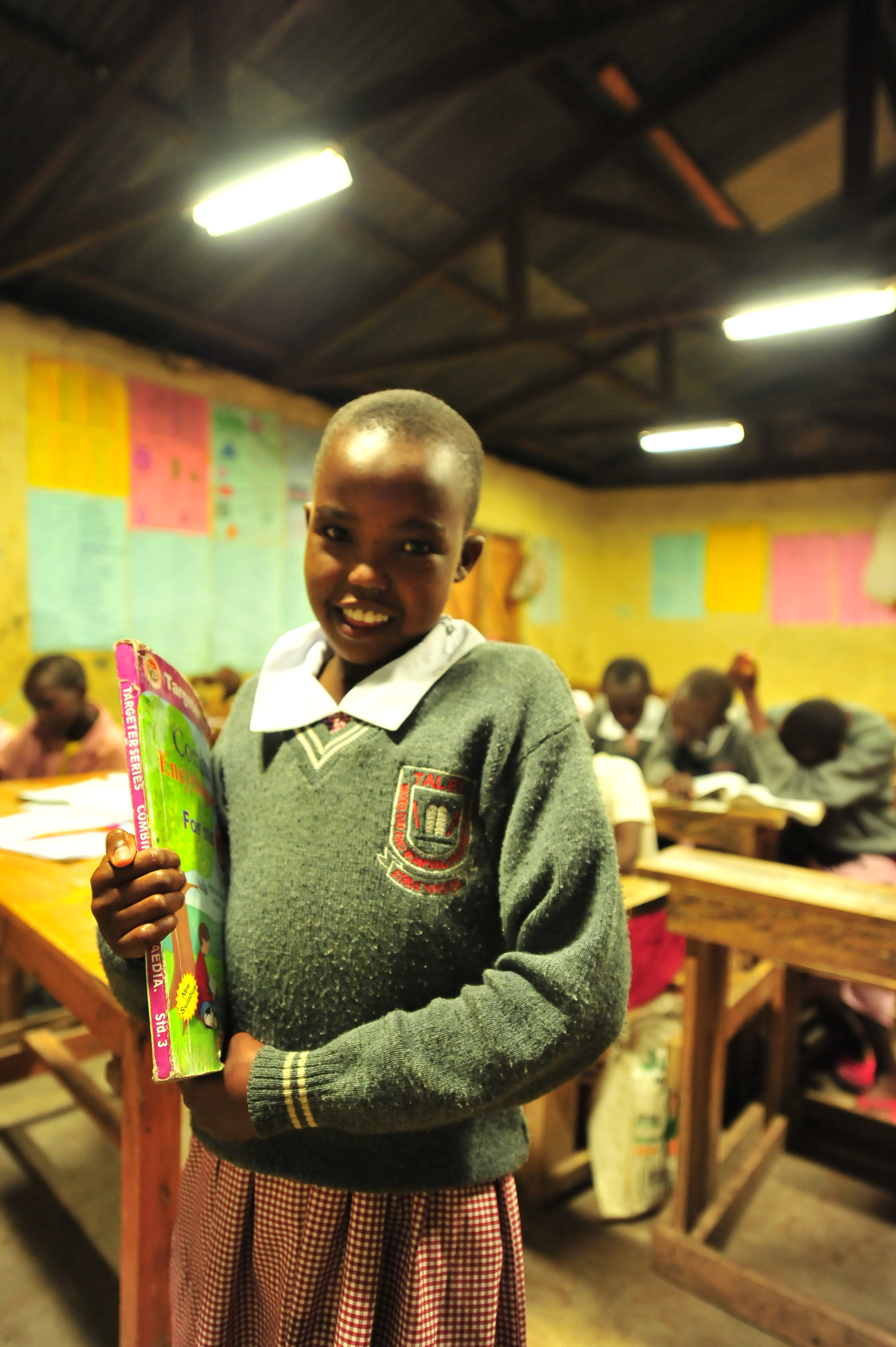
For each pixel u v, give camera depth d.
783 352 6.29
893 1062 2.28
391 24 2.95
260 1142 0.70
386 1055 0.56
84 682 2.64
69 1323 1.46
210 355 4.60
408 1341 0.66
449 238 4.25
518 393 6.27
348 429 0.68
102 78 2.78
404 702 0.69
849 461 7.29
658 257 5.04
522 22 2.49
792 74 3.91
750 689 3.27
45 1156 1.95
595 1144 1.77
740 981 2.04
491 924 0.66
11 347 3.67
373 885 0.65
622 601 8.41
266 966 0.66
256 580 4.84
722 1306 1.52
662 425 5.52
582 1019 0.56
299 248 3.98
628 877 2.00
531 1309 1.51
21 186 3.13
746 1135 2.01
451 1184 0.68
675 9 3.29
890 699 7.18
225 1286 0.74
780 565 7.64
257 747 0.76
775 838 2.35
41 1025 2.31
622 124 3.79
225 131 2.61
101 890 0.59
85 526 3.96
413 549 0.67
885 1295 1.58
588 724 3.48
